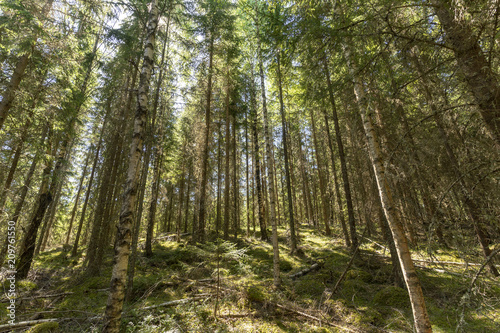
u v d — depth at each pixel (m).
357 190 12.88
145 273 9.62
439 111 3.35
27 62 7.01
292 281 8.05
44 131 8.98
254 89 16.17
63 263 12.86
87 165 19.36
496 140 3.05
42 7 7.20
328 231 16.17
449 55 3.78
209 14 13.13
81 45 9.45
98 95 11.66
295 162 22.17
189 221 27.64
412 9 3.85
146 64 5.68
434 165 5.05
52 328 5.21
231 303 6.34
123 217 4.61
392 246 7.12
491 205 2.92
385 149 6.20
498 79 3.08
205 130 14.73
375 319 5.32
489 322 4.46
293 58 5.14
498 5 2.63
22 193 8.81
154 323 5.48
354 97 5.11
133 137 5.14
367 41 4.10
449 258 8.07
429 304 5.77
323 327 5.05
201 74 12.50
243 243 14.55
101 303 6.85
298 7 5.11
